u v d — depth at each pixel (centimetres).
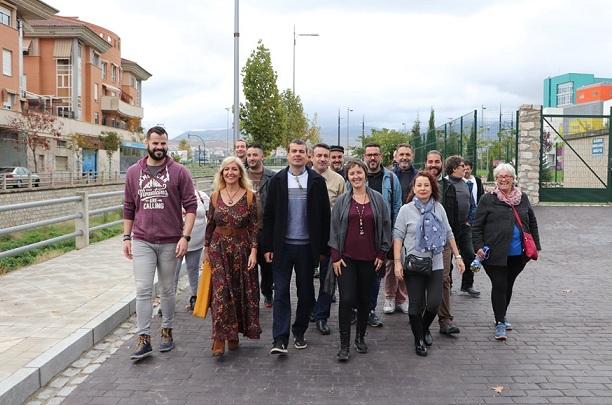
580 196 1856
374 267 574
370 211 566
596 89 7894
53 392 475
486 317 706
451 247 601
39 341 548
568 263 1049
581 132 2023
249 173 748
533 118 1822
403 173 746
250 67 2734
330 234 573
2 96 3941
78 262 969
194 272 734
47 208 2742
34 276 851
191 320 695
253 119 2755
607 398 461
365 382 496
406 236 581
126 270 898
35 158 4056
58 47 5394
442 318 636
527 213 624
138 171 570
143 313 555
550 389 479
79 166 4872
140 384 492
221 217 566
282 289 572
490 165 2855
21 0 4034
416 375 512
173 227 571
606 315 705
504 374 514
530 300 780
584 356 561
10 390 438
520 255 621
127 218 579
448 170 782
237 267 567
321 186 581
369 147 701
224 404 450
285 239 576
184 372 521
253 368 532
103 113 6194
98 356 564
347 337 555
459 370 524
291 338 630
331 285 591
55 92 5422
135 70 7494
